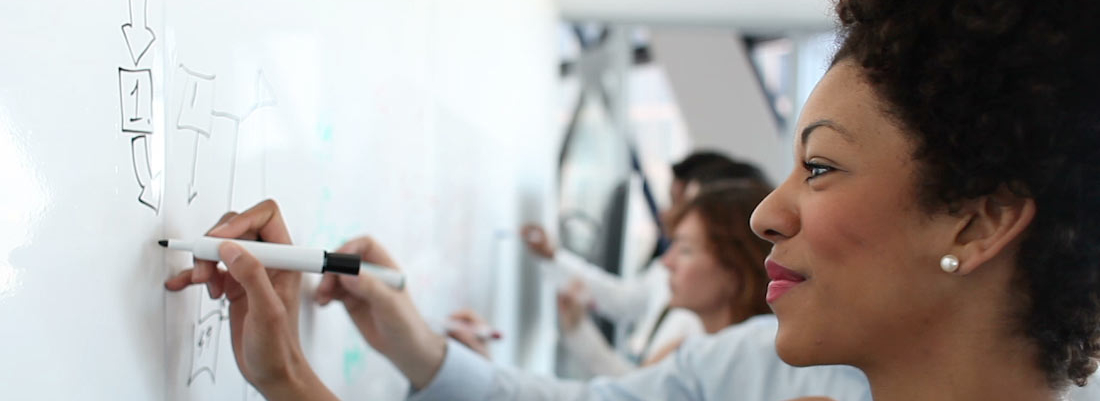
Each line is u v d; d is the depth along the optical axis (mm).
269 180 619
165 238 479
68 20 376
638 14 2082
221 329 581
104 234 412
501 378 900
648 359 1598
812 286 449
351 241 765
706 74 2262
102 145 407
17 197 348
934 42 391
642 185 2318
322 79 716
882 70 405
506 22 1518
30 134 355
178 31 477
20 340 353
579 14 2111
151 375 466
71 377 388
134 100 435
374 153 866
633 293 1892
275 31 618
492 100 1427
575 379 2162
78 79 385
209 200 531
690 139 2291
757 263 1197
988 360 418
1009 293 410
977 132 379
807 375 823
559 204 2188
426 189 1065
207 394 556
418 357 819
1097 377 540
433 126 1086
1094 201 387
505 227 1595
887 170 411
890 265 419
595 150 2205
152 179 459
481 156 1361
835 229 428
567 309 1828
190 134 500
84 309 398
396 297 776
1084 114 375
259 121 598
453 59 1170
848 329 439
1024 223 388
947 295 416
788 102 2230
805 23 2105
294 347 563
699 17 2102
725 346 919
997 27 371
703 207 1223
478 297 1388
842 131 420
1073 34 373
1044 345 415
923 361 431
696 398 919
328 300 725
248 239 560
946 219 403
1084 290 399
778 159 2260
